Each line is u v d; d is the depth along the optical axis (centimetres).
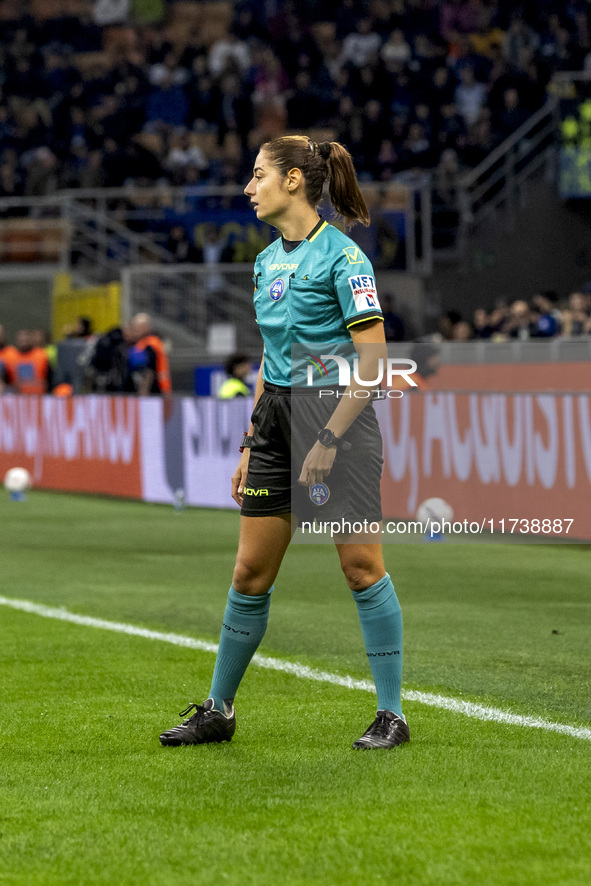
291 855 1021
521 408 3164
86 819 1123
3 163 8044
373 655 1384
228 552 3259
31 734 1444
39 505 4475
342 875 976
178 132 7969
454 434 3322
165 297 6588
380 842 1046
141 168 7419
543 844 1038
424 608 2347
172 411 4369
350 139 7125
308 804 1156
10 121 8306
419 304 6500
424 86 7306
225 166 7369
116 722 1501
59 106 8088
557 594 2512
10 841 1067
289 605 2420
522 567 2894
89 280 7269
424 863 996
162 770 1284
